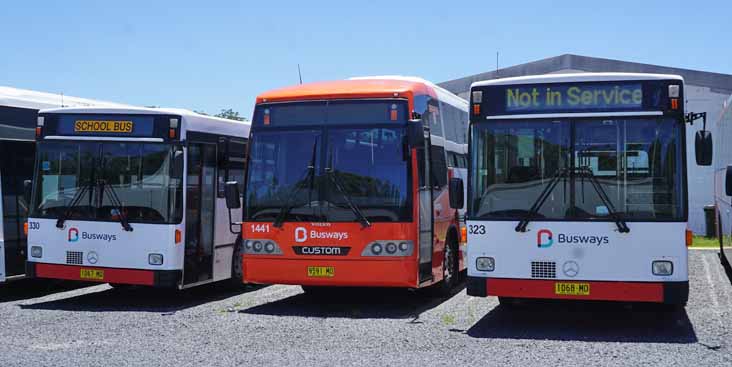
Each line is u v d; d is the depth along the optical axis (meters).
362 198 11.78
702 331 10.11
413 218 11.67
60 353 8.94
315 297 13.96
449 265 14.01
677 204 9.78
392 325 10.81
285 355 8.78
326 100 12.19
